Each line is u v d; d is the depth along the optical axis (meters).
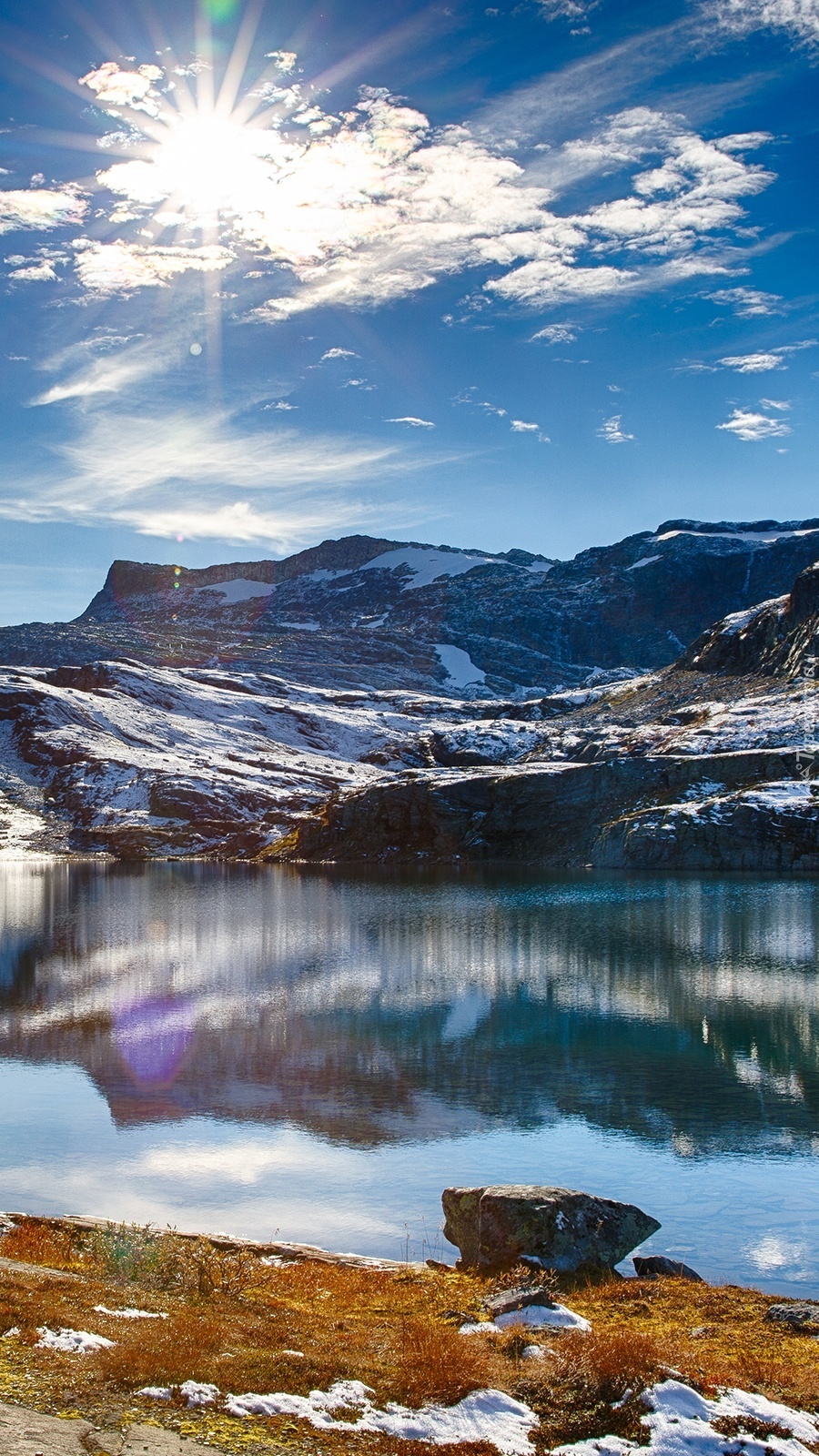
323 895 143.75
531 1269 23.23
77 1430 13.34
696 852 166.88
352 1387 15.55
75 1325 17.22
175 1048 55.97
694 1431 14.71
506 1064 51.94
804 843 161.62
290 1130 41.81
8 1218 27.33
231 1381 15.32
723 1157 37.97
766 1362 17.94
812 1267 28.00
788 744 192.25
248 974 80.06
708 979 72.75
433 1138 40.53
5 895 151.75
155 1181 35.78
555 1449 14.30
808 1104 44.53
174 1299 20.19
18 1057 54.56
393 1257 28.92
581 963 80.81
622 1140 40.06
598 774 198.38
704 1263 28.28
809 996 66.38
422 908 122.62
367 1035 58.72
